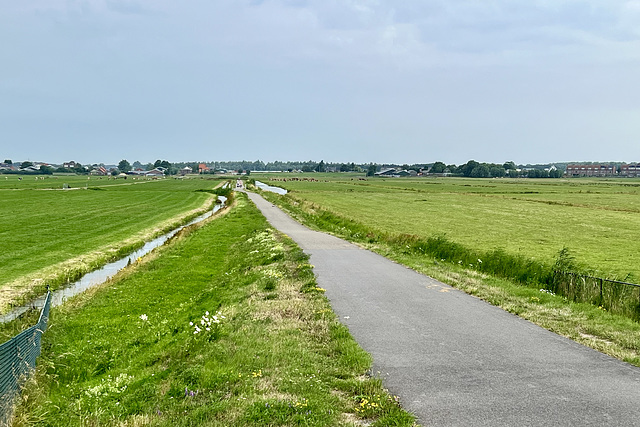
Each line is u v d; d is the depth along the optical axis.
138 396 8.38
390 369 8.78
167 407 7.66
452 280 16.75
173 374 9.19
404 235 29.27
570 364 9.03
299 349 9.77
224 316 12.76
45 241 32.22
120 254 30.44
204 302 16.34
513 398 7.53
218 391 7.93
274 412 6.95
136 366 11.04
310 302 13.73
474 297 14.59
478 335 10.84
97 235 36.19
